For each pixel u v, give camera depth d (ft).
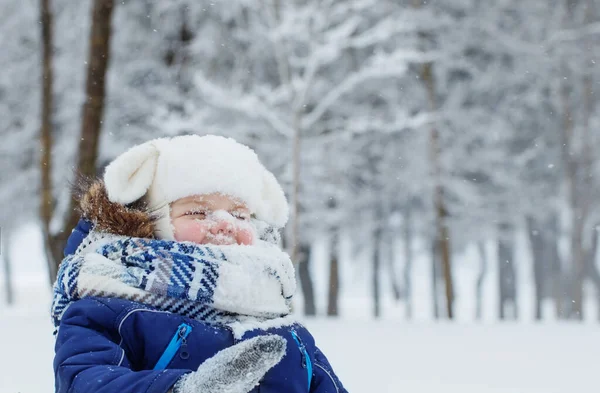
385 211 73.41
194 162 5.23
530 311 105.60
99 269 4.88
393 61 36.63
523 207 72.33
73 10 54.39
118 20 54.03
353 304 104.53
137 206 5.31
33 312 45.47
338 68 56.29
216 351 4.74
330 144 52.11
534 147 75.66
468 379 14.90
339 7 37.91
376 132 60.34
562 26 70.13
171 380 4.00
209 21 52.44
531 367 16.66
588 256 87.35
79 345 4.55
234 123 46.01
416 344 20.81
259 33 43.16
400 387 13.92
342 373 15.57
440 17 61.00
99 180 5.54
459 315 100.37
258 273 4.98
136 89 52.80
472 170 67.41
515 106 72.13
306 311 67.92
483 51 69.21
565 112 71.61
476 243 79.87
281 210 6.15
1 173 64.03
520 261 119.96
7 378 13.12
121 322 4.71
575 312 73.87
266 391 4.89
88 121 29.48
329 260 64.69
